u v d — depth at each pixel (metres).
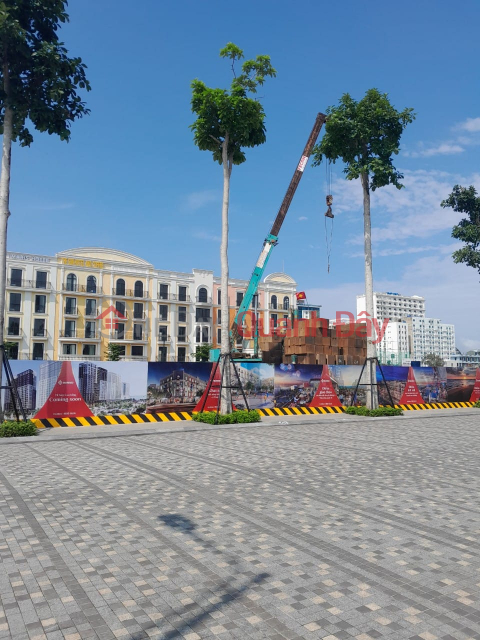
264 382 18.92
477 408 23.27
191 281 61.22
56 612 3.58
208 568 4.36
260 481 7.71
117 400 15.95
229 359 16.62
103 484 7.49
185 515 5.90
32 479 7.86
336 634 3.29
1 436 12.57
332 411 20.22
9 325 51.25
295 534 5.24
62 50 13.06
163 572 4.27
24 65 13.13
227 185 16.94
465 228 24.95
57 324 53.38
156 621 3.45
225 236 16.83
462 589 3.97
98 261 56.00
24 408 14.49
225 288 16.72
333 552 4.74
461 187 25.09
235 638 3.24
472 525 5.56
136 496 6.78
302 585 4.02
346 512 6.04
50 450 10.89
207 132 16.83
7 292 51.44
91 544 4.94
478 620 3.49
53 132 13.75
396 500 6.59
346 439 12.78
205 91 16.00
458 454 10.36
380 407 19.11
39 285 52.91
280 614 3.55
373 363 19.25
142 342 57.12
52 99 12.90
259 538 5.12
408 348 131.00
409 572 4.29
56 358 52.94
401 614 3.56
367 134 18.47
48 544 4.94
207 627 3.37
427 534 5.26
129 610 3.61
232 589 3.95
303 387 19.84
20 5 12.62
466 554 4.71
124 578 4.15
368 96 19.06
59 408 15.01
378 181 18.91
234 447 11.30
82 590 3.93
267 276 66.25
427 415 19.34
